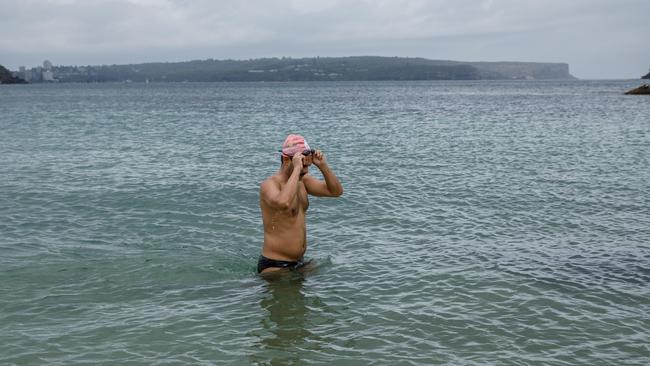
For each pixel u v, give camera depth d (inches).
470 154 883.4
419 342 244.5
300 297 295.1
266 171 724.0
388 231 424.8
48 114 2103.8
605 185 613.0
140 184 618.2
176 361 227.3
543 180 644.7
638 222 453.4
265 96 4224.9
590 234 418.0
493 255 364.2
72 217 466.9
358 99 3518.7
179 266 343.3
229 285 313.3
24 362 225.1
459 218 463.5
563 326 260.1
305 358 230.7
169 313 275.0
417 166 757.3
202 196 552.1
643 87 3604.8
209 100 3516.2
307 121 1710.1
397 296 295.4
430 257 359.9
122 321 265.1
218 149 975.0
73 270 335.0
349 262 350.6
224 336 250.2
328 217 466.0
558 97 3467.0
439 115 1942.7
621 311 277.3
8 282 313.7
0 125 1556.3
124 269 337.4
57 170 729.0
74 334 250.7
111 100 3550.7
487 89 5920.3
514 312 275.1
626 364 226.5
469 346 240.8
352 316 271.4
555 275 327.0
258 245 391.2
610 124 1451.8
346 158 843.4
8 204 516.1
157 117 1925.4
